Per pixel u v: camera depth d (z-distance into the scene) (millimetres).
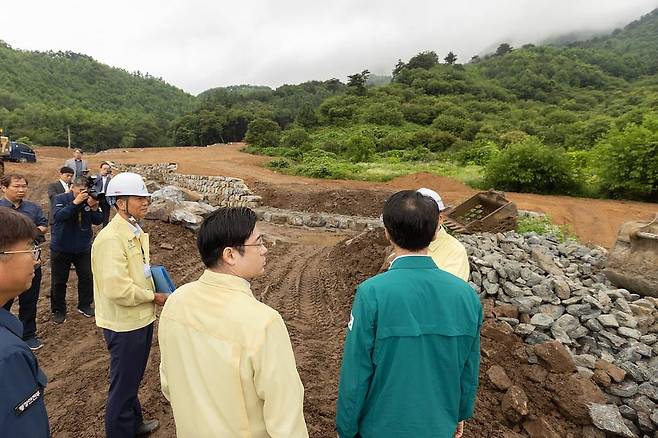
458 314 1812
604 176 17094
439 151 37281
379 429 1818
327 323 5410
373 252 7141
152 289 3023
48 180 19625
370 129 48812
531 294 4703
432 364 1782
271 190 18406
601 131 37281
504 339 4055
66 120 65000
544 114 63250
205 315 1618
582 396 3352
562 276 5500
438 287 1812
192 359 1609
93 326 5086
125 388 2838
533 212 13969
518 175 18375
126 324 2785
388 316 1762
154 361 4309
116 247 2746
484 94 71438
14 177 4781
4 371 1277
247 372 1519
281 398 1516
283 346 1579
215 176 21422
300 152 34219
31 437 1326
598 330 4160
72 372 4125
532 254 5973
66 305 5586
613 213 14406
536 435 3242
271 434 1497
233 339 1538
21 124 64375
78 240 5078
